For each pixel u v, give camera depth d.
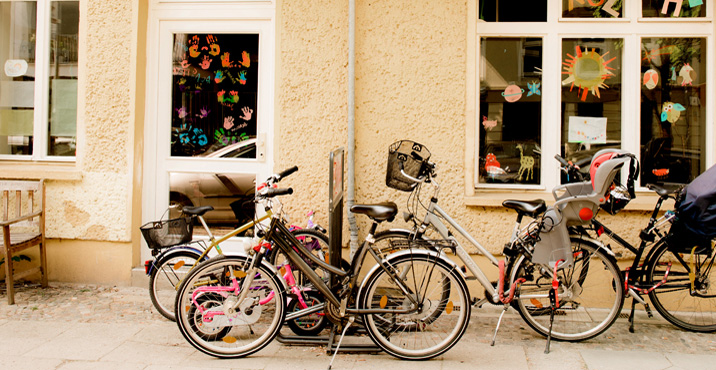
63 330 3.80
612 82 4.59
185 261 4.12
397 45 4.41
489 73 4.65
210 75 4.90
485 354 3.49
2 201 4.77
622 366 3.30
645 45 4.56
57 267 4.80
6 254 4.24
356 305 3.38
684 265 3.85
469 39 4.38
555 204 3.53
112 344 3.58
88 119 4.73
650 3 4.55
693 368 3.27
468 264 3.65
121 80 4.70
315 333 3.72
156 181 4.93
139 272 4.70
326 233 4.27
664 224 4.05
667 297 4.15
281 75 4.50
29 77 5.13
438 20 4.39
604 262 3.76
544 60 4.60
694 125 4.54
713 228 3.55
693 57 4.54
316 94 4.48
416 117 4.41
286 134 4.52
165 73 4.90
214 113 4.91
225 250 4.86
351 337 3.71
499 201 4.30
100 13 4.71
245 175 4.88
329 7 4.45
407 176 3.68
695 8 4.51
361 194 4.46
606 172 3.43
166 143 4.92
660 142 4.56
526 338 3.77
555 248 3.55
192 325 3.43
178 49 4.91
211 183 4.91
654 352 3.52
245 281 3.39
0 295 4.51
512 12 4.62
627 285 3.75
